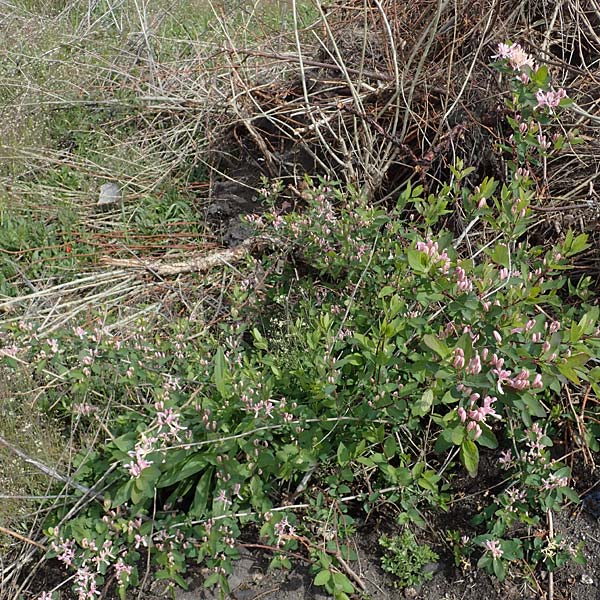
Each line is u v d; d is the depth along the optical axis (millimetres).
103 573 978
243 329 1223
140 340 1187
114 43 2207
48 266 1519
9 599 1041
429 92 1531
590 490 1074
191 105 1912
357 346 1110
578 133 1282
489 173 1430
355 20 1762
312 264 1291
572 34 1516
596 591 983
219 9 2256
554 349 880
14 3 2568
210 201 1696
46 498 1060
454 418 887
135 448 954
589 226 1291
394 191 1444
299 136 1533
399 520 1022
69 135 1949
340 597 961
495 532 1000
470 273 952
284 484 1091
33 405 1174
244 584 1027
